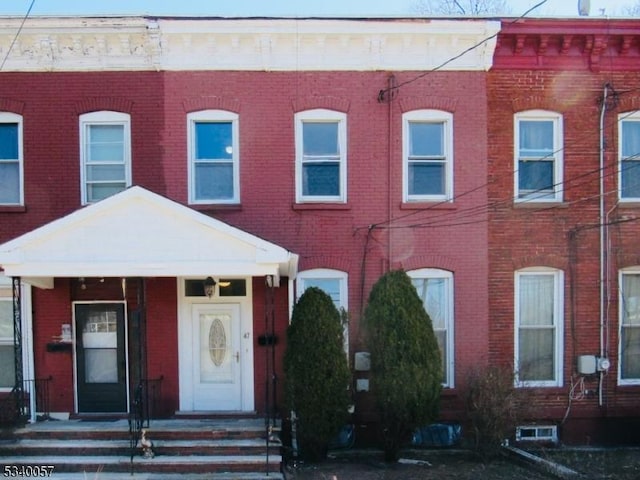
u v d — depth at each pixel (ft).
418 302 33.73
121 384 37.42
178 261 31.07
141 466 30.91
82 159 37.09
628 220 38.04
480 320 37.55
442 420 36.83
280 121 37.27
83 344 37.42
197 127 37.58
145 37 36.29
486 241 37.65
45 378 36.81
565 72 38.09
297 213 37.19
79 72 36.96
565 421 37.65
